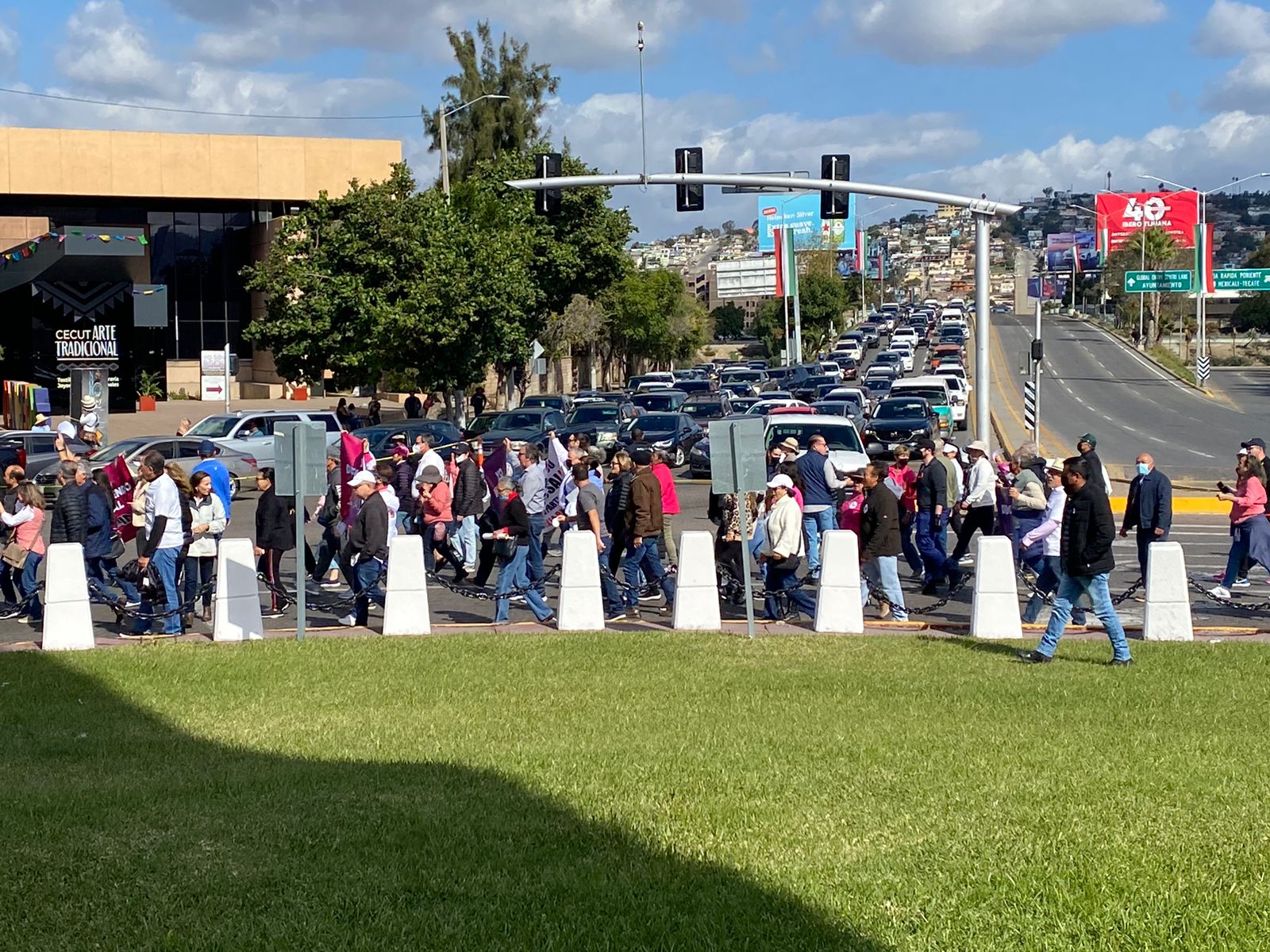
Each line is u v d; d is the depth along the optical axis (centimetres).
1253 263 14525
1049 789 794
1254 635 1430
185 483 1534
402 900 614
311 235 4534
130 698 1123
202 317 6962
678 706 1065
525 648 1336
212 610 1566
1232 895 614
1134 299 11400
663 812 749
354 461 1866
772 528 1479
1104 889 620
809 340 11550
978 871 646
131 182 6506
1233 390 7625
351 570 1547
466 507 1905
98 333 4772
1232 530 1652
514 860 671
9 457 2862
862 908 601
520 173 5444
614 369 9038
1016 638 1400
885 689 1123
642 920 588
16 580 1611
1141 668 1218
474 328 4341
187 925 585
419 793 798
